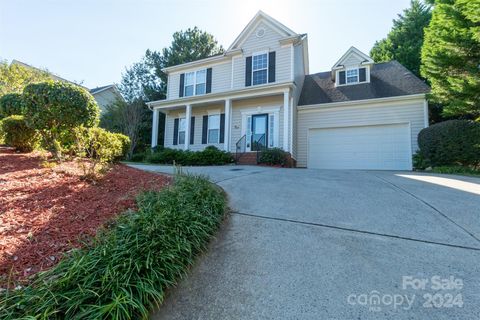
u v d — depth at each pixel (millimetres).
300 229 3045
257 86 11391
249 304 1904
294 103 12258
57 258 2166
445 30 8727
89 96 5395
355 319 1721
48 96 4863
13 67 12266
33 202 3150
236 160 11453
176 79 15516
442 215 3352
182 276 2203
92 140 5578
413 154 10047
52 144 5340
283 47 12648
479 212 3398
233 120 13352
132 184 4363
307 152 12336
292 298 1933
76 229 2633
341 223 3195
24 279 1887
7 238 2365
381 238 2783
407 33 20859
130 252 2045
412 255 2432
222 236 2938
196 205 3197
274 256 2498
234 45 13867
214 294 2029
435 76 9219
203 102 12914
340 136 11906
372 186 4992
